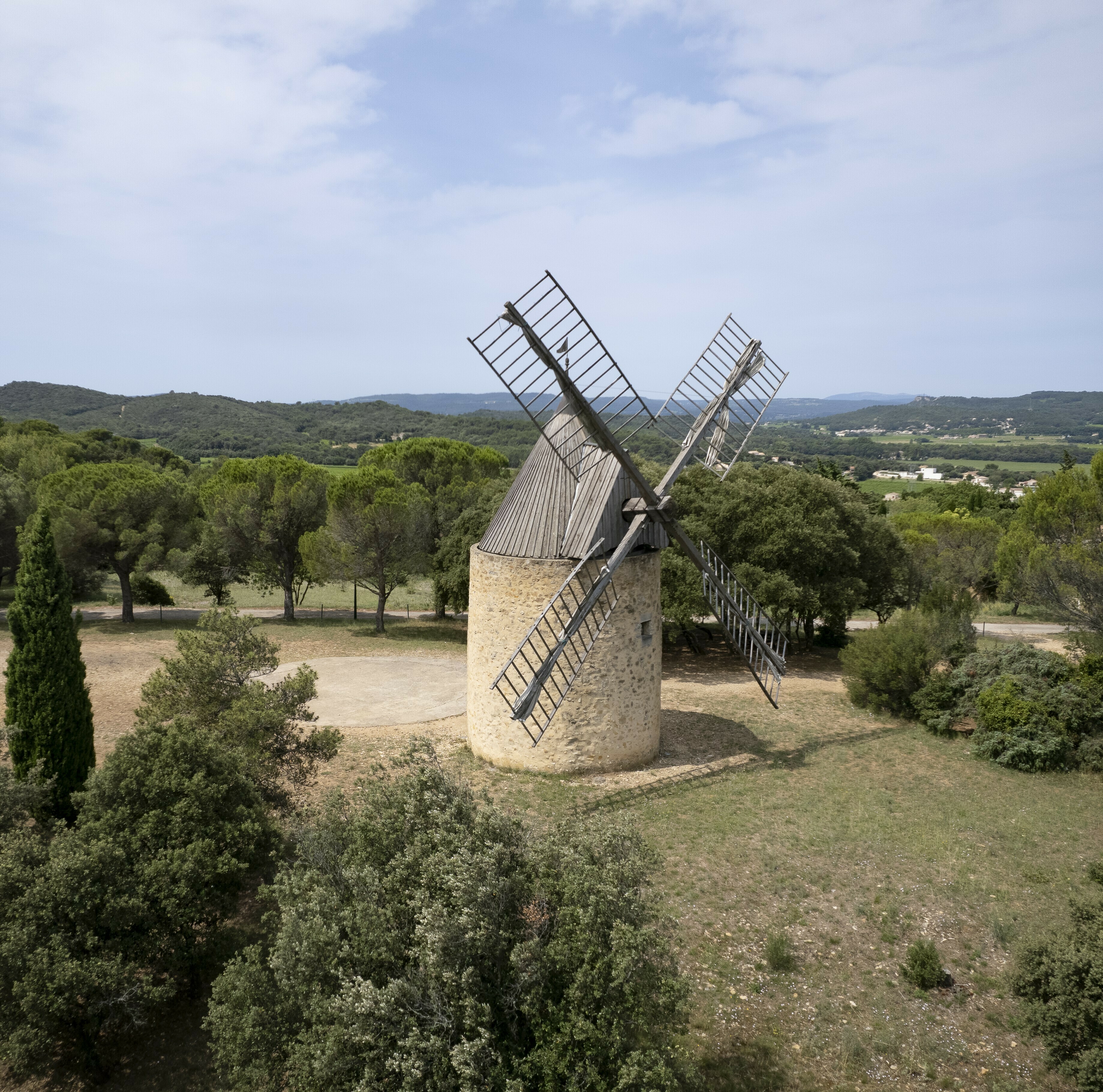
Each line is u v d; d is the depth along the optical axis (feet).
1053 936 39.75
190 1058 39.88
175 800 44.01
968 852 56.85
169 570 140.67
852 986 43.29
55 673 55.01
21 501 138.51
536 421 56.39
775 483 118.62
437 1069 28.60
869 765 74.49
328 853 38.32
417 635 136.56
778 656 76.84
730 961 44.88
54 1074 39.24
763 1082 36.96
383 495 129.39
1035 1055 38.91
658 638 71.36
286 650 120.88
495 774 67.21
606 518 63.67
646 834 57.93
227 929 46.16
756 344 77.41
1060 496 109.09
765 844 57.21
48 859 41.22
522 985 30.99
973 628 95.04
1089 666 80.07
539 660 60.49
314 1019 31.40
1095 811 65.00
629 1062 28.40
